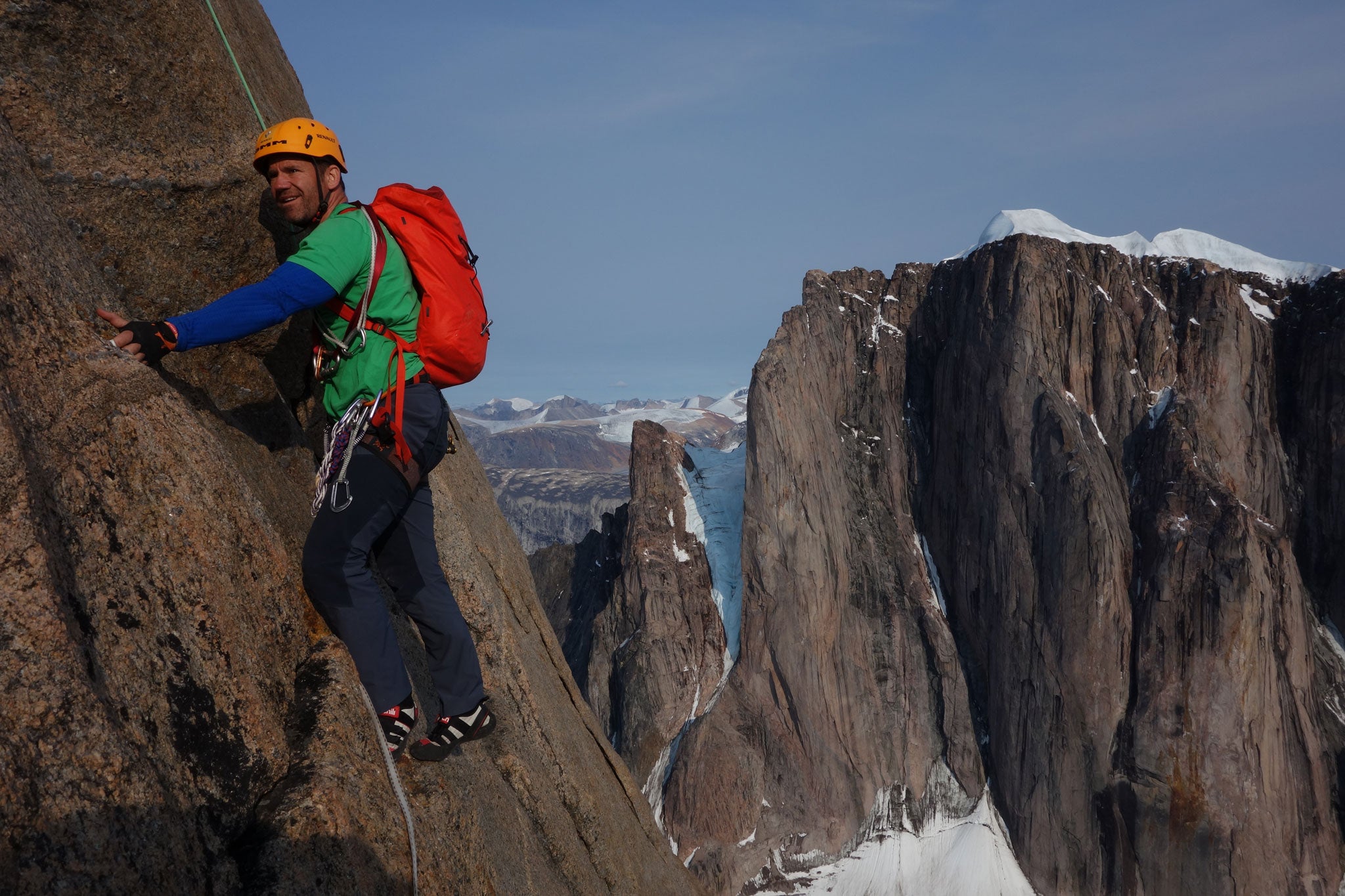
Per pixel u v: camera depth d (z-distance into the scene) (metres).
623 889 8.38
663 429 135.25
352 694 3.84
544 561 159.25
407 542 4.16
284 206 3.78
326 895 3.09
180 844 2.64
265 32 7.49
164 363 4.30
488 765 5.98
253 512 3.79
